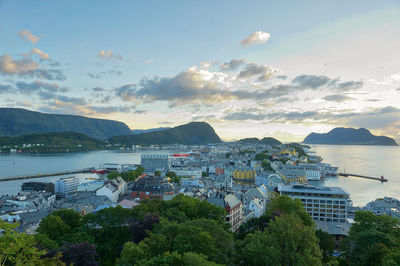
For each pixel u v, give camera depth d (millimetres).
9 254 55781
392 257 74375
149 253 77375
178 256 65375
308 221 146500
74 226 129250
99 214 114125
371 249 88188
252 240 87750
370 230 100000
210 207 139250
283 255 78312
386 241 92375
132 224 111438
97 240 108625
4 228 54875
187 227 86438
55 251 81812
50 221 113062
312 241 81312
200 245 79500
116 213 114562
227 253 87375
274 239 81188
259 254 77750
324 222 174875
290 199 159250
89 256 85500
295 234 81312
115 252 105438
